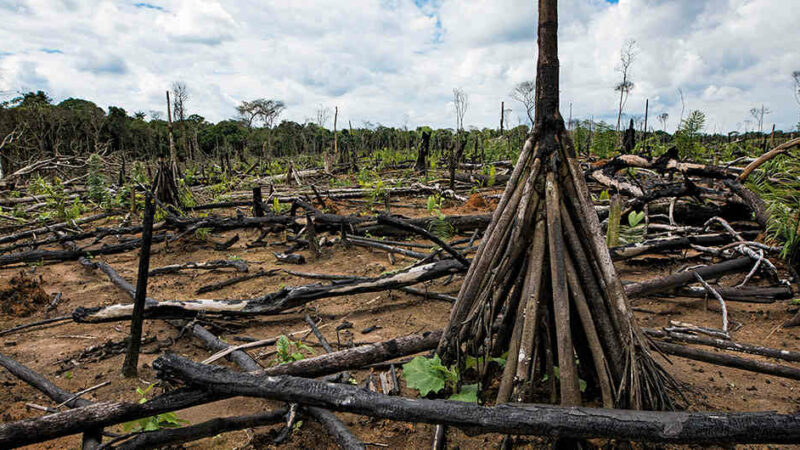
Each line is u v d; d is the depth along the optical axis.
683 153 12.36
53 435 2.07
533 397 2.82
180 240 8.16
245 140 50.50
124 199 12.33
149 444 2.24
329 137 49.03
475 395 2.66
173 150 13.30
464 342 3.09
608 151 19.39
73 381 3.35
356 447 2.30
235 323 4.38
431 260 5.63
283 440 2.57
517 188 3.04
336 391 2.24
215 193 14.76
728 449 2.36
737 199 6.72
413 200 12.87
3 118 28.64
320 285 4.15
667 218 7.36
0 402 3.09
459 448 2.49
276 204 9.80
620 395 2.28
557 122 2.98
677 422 1.87
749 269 5.00
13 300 4.88
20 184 17.56
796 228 4.80
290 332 4.19
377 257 6.83
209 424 2.38
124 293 5.58
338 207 11.65
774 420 1.82
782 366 2.99
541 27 3.00
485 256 2.85
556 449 2.31
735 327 3.98
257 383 2.28
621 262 5.93
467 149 28.33
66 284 5.96
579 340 2.80
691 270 4.55
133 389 3.21
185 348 3.94
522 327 2.55
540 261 2.69
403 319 4.41
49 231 8.88
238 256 7.28
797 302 4.20
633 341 2.41
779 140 22.08
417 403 2.14
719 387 3.03
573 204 2.88
